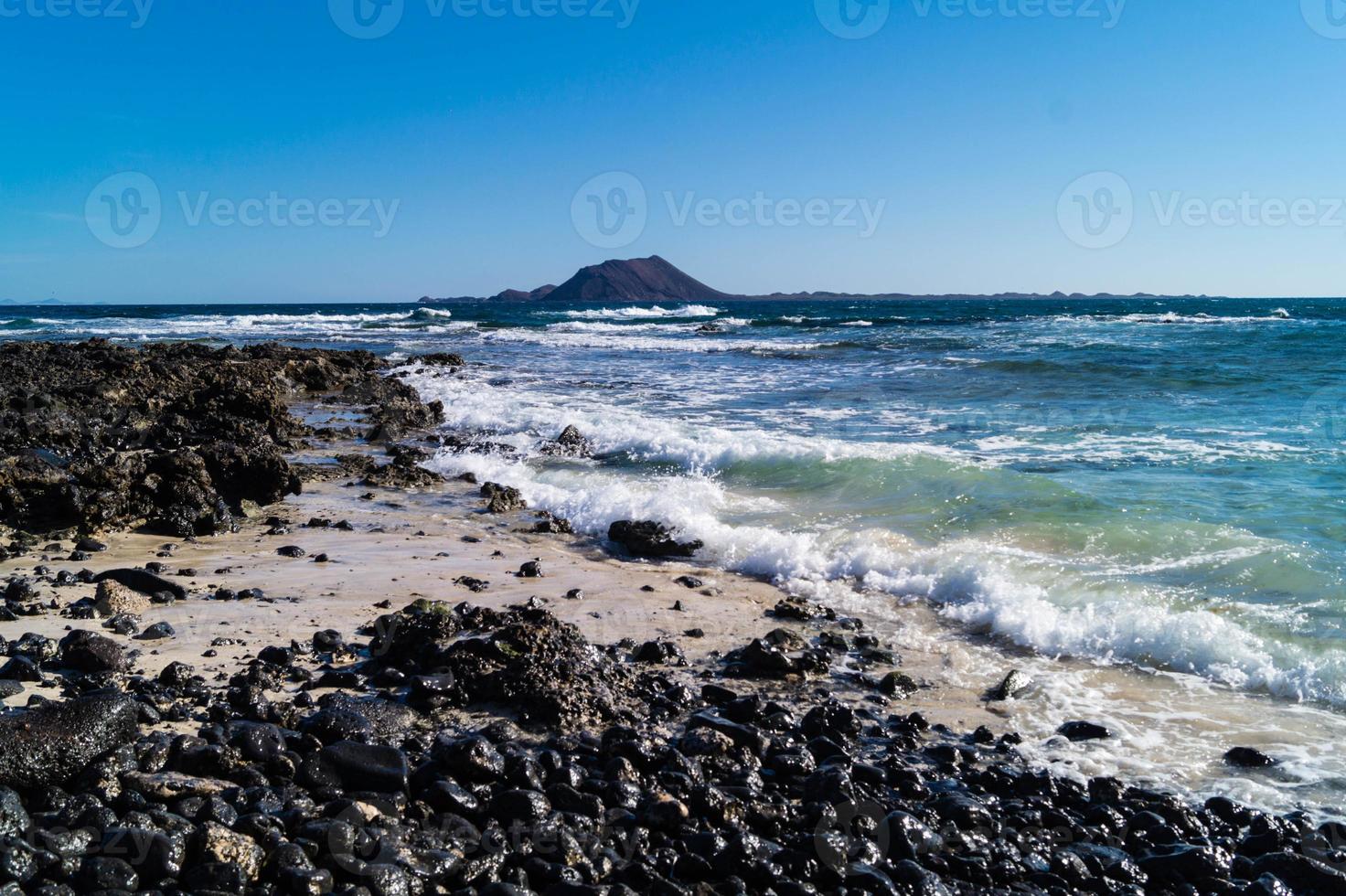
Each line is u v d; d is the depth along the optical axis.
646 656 7.50
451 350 40.00
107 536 10.96
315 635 7.43
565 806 5.05
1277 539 9.49
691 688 6.93
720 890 4.42
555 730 6.02
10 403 17.70
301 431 19.36
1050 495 11.20
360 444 18.52
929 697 6.91
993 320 58.59
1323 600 7.91
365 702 6.10
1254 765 5.79
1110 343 34.50
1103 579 8.66
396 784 5.07
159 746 5.09
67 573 8.96
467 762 5.24
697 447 14.90
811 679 7.19
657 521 11.29
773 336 45.59
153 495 11.62
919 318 63.62
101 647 6.60
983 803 5.37
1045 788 5.54
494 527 11.98
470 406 22.34
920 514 11.02
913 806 5.26
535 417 19.61
